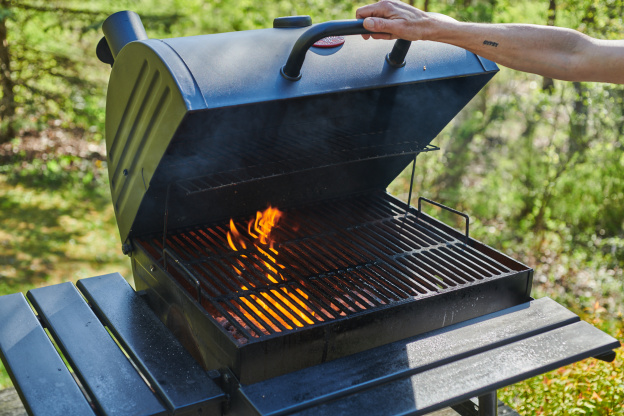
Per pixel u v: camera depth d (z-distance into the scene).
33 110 7.60
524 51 1.42
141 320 1.66
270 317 1.51
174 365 1.46
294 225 2.07
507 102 6.21
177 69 1.38
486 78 1.78
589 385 2.50
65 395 1.36
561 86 6.09
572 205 6.04
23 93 7.74
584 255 5.89
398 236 1.99
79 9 7.41
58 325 1.63
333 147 1.97
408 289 1.65
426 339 1.56
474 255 1.88
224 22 7.25
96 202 7.08
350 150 1.90
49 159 7.80
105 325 1.69
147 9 7.43
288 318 1.50
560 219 6.23
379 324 1.53
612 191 5.87
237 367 1.35
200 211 1.95
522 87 6.73
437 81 1.80
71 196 7.14
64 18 7.38
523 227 6.25
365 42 1.65
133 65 1.54
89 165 7.89
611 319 4.72
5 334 1.59
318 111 1.83
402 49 1.57
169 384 1.38
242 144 1.83
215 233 1.98
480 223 6.31
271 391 1.34
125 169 1.75
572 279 5.62
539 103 6.14
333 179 2.17
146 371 1.43
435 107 1.95
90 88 7.73
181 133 1.64
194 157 1.74
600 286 5.47
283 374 1.41
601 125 5.92
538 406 2.49
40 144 8.16
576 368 2.64
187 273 1.58
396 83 1.60
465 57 1.71
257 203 2.07
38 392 1.37
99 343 1.55
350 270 1.77
